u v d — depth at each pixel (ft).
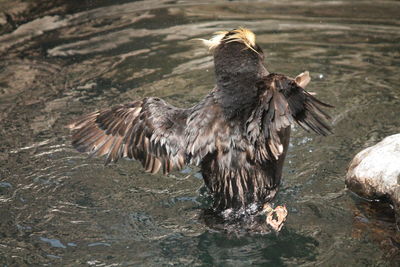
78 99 42.96
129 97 42.83
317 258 27.50
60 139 38.37
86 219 31.14
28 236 29.99
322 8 56.65
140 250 28.71
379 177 31.48
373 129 37.88
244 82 28.48
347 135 37.52
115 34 53.11
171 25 54.24
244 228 29.01
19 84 45.44
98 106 41.78
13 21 56.24
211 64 47.44
